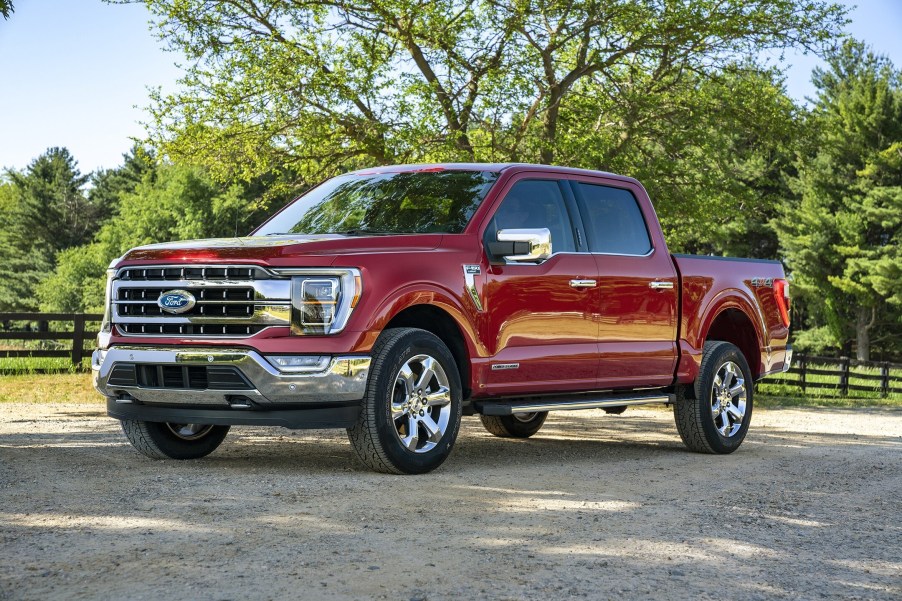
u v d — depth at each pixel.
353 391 5.80
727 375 8.35
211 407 5.95
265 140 19.70
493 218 6.75
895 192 47.56
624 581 3.77
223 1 19.39
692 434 8.18
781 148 23.25
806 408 18.66
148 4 19.33
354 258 5.90
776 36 20.31
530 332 6.78
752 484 6.48
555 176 7.34
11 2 10.86
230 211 63.31
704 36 19.75
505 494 5.57
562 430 10.30
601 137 19.38
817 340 51.56
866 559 4.39
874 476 7.21
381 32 19.45
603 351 7.28
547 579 3.75
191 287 5.93
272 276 5.76
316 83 18.48
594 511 5.18
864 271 48.31
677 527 4.86
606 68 21.14
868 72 49.44
